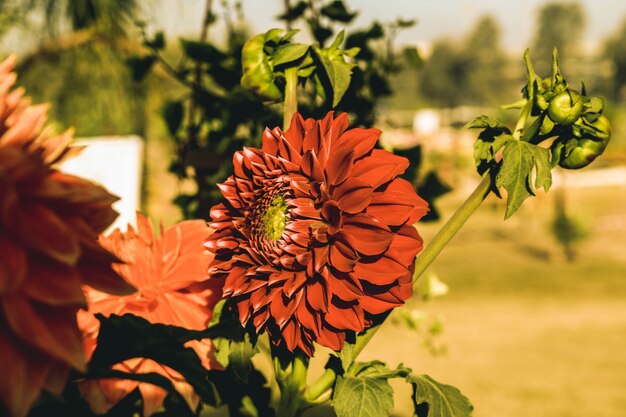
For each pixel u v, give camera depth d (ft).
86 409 2.55
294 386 2.69
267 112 4.34
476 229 44.83
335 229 2.31
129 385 2.51
